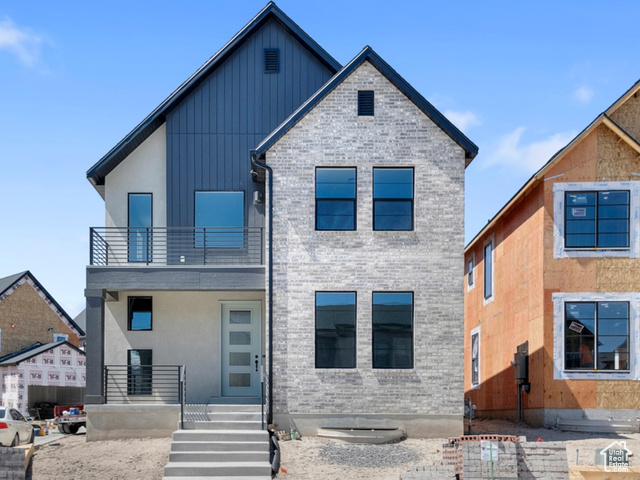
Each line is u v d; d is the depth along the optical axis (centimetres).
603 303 1956
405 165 1814
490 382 2591
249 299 2000
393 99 1831
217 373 1975
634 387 1927
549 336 1959
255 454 1541
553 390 1948
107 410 1777
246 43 2062
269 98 2044
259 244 1984
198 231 1991
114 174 2031
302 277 1788
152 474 1491
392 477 1430
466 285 3095
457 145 1819
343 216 1809
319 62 2059
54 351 3841
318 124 1827
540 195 2019
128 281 1827
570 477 1327
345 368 1761
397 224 1806
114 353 1978
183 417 1744
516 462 1294
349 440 1692
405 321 1781
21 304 4097
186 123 2028
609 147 1992
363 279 1786
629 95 2070
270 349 1761
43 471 1509
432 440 1716
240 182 2011
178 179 2009
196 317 1994
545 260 1981
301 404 1753
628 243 1964
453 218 1800
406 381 1756
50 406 3416
